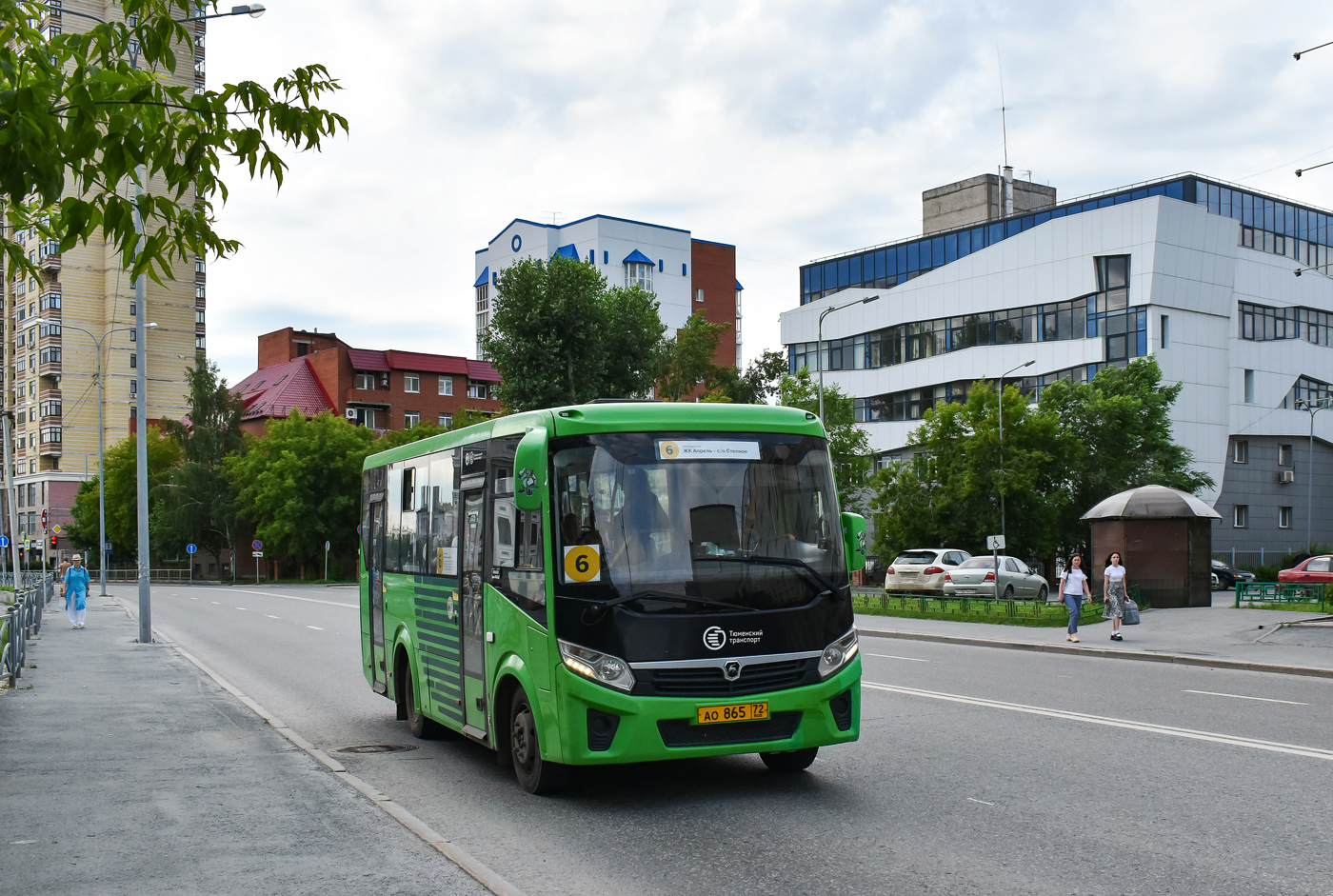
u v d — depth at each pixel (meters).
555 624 7.99
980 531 46.44
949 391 68.81
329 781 8.88
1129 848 6.82
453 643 10.24
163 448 91.50
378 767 10.02
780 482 8.58
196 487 81.38
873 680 16.09
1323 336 68.94
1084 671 17.45
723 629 8.04
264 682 17.12
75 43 6.61
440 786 9.11
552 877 6.39
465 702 9.91
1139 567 32.53
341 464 77.44
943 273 69.12
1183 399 59.78
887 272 76.44
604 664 7.85
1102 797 8.27
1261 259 65.00
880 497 49.44
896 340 72.25
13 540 46.72
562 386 48.44
